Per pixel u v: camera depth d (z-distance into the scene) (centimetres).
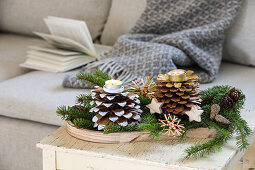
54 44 184
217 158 106
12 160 157
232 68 177
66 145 110
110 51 175
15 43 215
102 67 161
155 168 105
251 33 175
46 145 110
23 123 154
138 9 195
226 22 171
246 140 113
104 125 109
